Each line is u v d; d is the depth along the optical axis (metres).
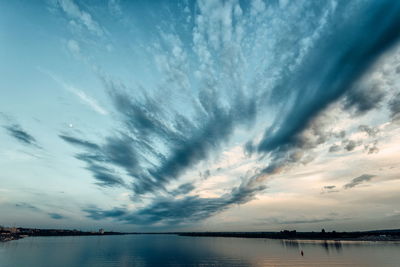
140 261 70.31
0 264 64.19
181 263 65.88
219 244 152.50
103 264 64.62
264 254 84.56
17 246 127.38
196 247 125.69
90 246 135.25
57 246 132.25
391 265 55.25
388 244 122.81
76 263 66.25
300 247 114.69
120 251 103.06
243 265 60.97
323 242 155.00
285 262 64.25
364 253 79.62
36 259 73.75
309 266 56.94
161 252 97.38
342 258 68.62
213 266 60.19
